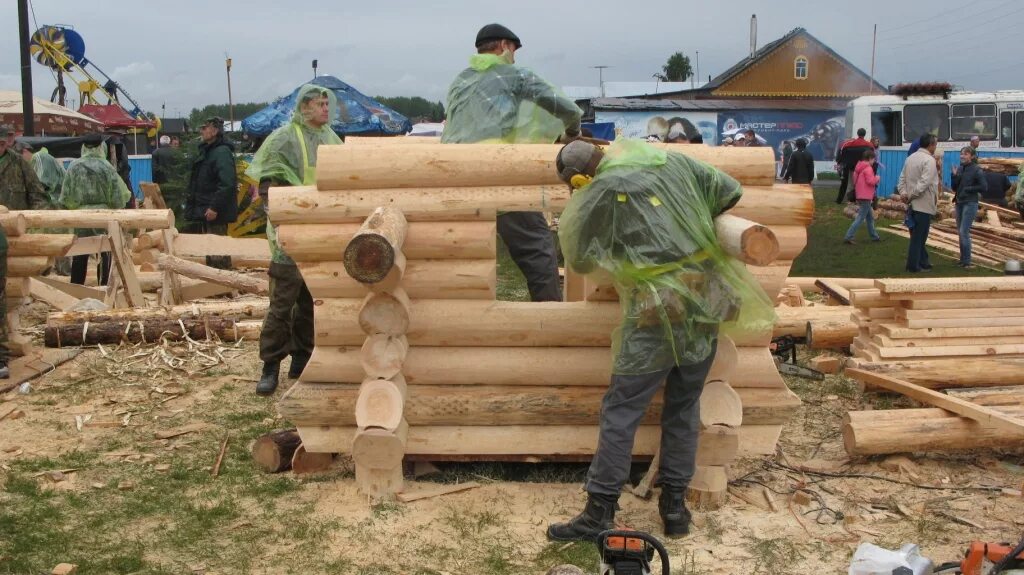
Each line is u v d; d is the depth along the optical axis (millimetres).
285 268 6480
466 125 5762
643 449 4914
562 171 4309
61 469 5242
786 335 7852
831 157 36250
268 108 17141
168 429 5996
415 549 4234
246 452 5547
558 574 3656
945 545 4309
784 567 4082
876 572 3588
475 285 4781
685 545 4301
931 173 13766
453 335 4832
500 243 16469
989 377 6117
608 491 4219
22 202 10039
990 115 25609
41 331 8750
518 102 5730
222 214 11766
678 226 4082
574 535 4281
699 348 4176
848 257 15641
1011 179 22438
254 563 4090
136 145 27125
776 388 4992
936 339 6348
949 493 4941
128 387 6961
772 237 4000
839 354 7965
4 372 6988
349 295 4902
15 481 5020
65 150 16203
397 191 4832
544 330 4805
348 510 4660
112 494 4887
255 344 8297
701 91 41625
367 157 4824
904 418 5281
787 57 41438
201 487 4977
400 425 4738
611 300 4801
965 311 6371
